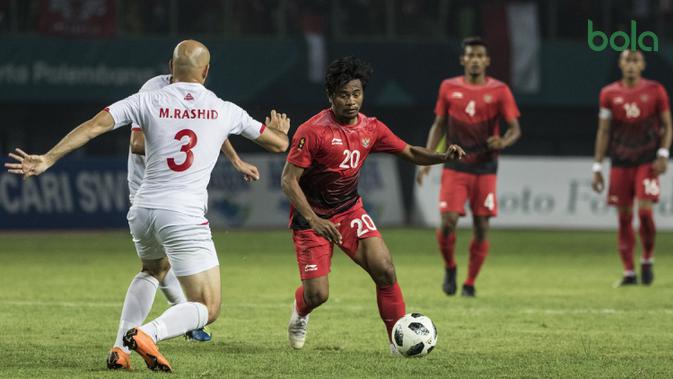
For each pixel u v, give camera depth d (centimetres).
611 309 3975
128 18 10594
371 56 11112
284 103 11012
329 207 2755
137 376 2403
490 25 11194
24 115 10688
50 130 10788
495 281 5169
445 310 3916
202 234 2433
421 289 4719
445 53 11206
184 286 2433
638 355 2830
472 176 4416
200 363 2630
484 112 4419
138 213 2434
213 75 10844
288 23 11012
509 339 3145
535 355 2819
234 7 10881
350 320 3594
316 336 3198
